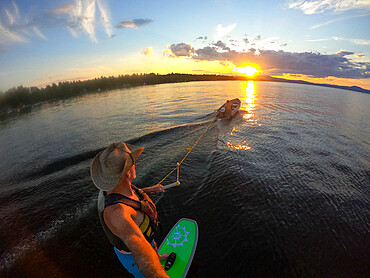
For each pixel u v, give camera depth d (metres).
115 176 1.42
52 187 6.16
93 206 5.20
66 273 3.52
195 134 10.44
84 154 8.48
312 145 9.30
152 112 16.56
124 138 10.08
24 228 4.56
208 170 6.69
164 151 8.34
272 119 14.06
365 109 22.08
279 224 4.53
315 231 4.39
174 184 3.00
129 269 1.82
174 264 3.04
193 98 25.03
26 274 3.52
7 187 6.37
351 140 10.39
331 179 6.49
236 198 5.33
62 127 13.49
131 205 1.50
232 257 3.74
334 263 3.71
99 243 4.10
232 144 9.02
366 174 6.93
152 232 1.76
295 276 3.45
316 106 20.78
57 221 4.73
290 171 6.80
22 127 15.01
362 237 4.30
